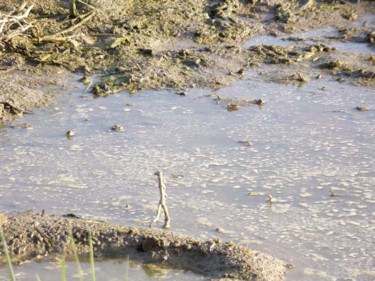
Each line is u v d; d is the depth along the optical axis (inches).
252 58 388.8
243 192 264.8
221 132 310.5
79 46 388.8
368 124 318.3
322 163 285.3
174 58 380.8
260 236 239.0
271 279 215.9
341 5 464.1
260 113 329.1
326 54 394.6
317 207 256.2
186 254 226.2
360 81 364.2
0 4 416.8
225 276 216.8
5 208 253.4
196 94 349.1
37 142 301.6
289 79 366.6
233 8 444.1
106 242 231.8
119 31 402.6
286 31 428.5
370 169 281.0
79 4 423.8
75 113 327.6
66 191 265.1
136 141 302.2
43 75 362.0
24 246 231.3
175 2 440.1
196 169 280.2
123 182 271.0
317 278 218.4
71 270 223.1
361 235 241.0
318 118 324.2
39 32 386.0
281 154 292.0
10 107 327.3
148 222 245.4
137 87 353.1
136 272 221.5
